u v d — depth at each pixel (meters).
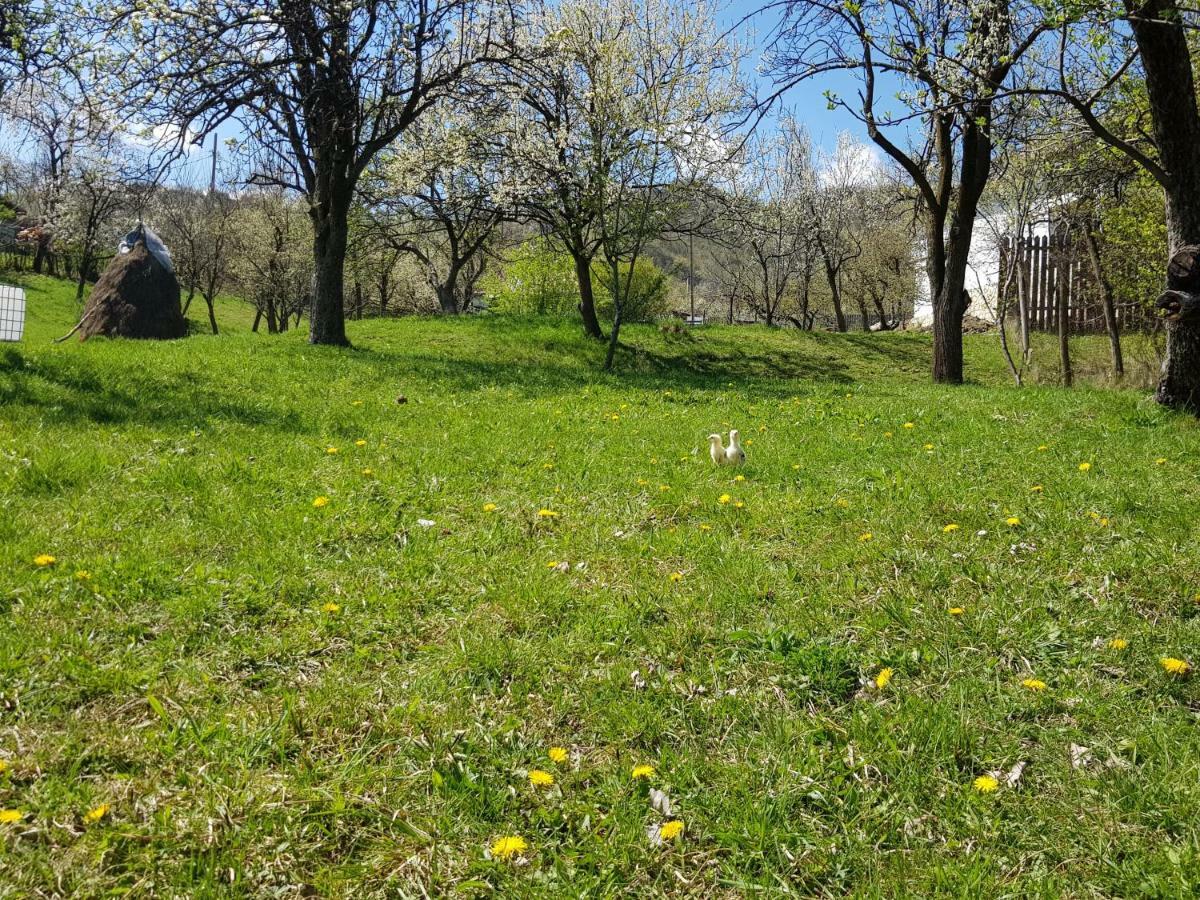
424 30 17.97
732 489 7.35
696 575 5.36
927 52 11.88
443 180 26.95
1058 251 24.98
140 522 5.78
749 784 3.30
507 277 36.31
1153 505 6.47
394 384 13.28
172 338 21.22
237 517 5.95
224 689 3.82
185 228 44.47
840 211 38.84
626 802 3.19
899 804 3.17
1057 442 9.31
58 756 3.22
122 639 4.14
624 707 3.80
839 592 5.03
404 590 4.96
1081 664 4.12
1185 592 4.79
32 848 2.77
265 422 9.34
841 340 29.69
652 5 22.00
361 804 3.11
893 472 7.84
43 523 5.51
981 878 2.77
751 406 12.99
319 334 19.14
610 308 34.56
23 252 55.94
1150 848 2.91
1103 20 9.58
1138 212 19.03
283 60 15.70
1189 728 3.57
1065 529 5.97
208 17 15.45
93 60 14.27
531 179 22.11
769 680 4.07
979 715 3.70
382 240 34.97
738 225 26.00
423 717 3.65
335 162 18.59
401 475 7.48
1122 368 22.86
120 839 2.83
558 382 15.49
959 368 20.14
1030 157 19.75
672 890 2.81
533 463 8.30
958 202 19.50
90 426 8.25
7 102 14.27
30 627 4.13
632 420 11.10
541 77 20.89
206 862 2.77
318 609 4.63
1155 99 10.24
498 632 4.48
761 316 50.09
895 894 2.72
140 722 3.52
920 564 5.37
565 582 5.21
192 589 4.70
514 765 3.40
